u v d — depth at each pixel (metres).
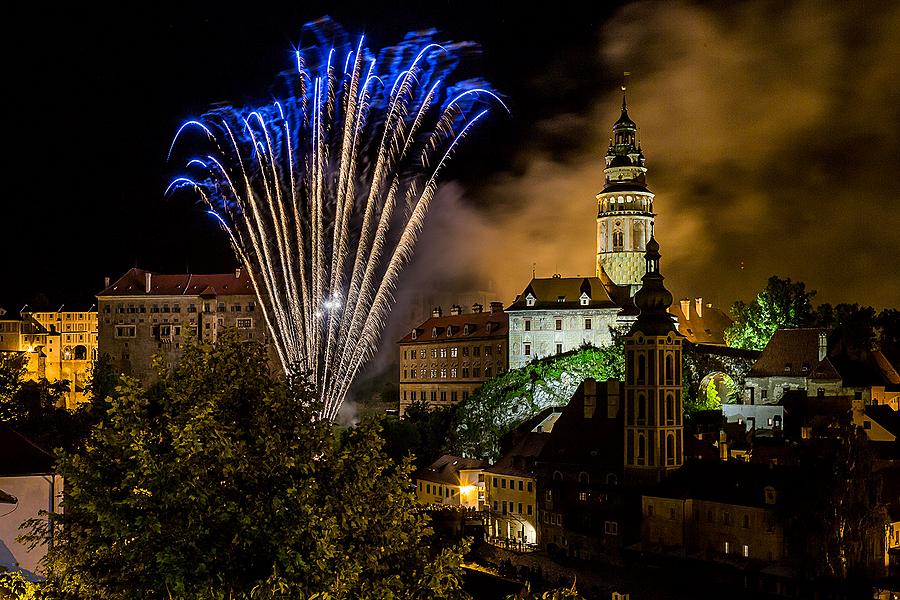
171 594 26.89
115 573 28.23
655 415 110.62
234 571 27.80
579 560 106.75
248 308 194.88
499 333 166.25
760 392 138.88
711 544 98.38
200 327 197.38
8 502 43.47
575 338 156.00
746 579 90.38
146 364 199.88
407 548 33.03
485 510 120.69
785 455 108.62
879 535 87.00
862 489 85.25
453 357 173.62
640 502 107.31
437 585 31.39
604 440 119.19
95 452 30.67
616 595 58.56
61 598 28.75
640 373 112.44
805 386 134.62
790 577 86.75
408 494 33.47
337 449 33.00
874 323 160.12
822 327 146.25
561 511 115.25
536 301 158.88
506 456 129.88
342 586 27.95
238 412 32.19
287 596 26.92
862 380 131.38
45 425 77.25
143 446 28.70
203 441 28.94
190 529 27.75
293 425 31.75
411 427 151.25
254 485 29.47
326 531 27.89
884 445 109.75
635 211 163.25
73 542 29.58
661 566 99.75
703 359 144.00
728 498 97.00
